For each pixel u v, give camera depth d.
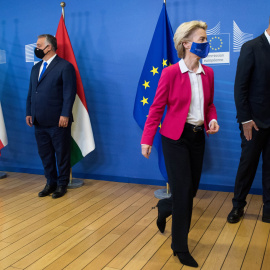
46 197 3.35
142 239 2.38
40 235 2.47
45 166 3.44
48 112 3.28
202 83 1.98
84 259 2.12
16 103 4.14
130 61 3.62
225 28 3.26
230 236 2.40
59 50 3.56
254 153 2.56
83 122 3.62
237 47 3.24
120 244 2.31
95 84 3.78
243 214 2.81
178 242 2.00
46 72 3.28
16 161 4.27
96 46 3.72
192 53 1.92
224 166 3.41
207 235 2.42
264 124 2.50
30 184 3.79
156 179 3.69
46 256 2.16
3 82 4.15
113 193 3.44
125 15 3.58
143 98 3.34
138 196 3.33
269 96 2.48
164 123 2.01
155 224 2.64
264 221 2.64
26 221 2.74
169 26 3.24
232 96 3.31
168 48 3.27
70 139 3.49
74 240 2.38
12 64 4.08
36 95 3.30
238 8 3.20
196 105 1.96
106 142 3.82
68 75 3.25
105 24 3.66
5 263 2.08
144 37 3.54
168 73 1.93
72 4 3.76
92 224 2.66
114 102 3.73
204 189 3.50
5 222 2.72
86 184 3.76
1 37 4.08
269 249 2.20
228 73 3.29
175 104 1.95
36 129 3.40
